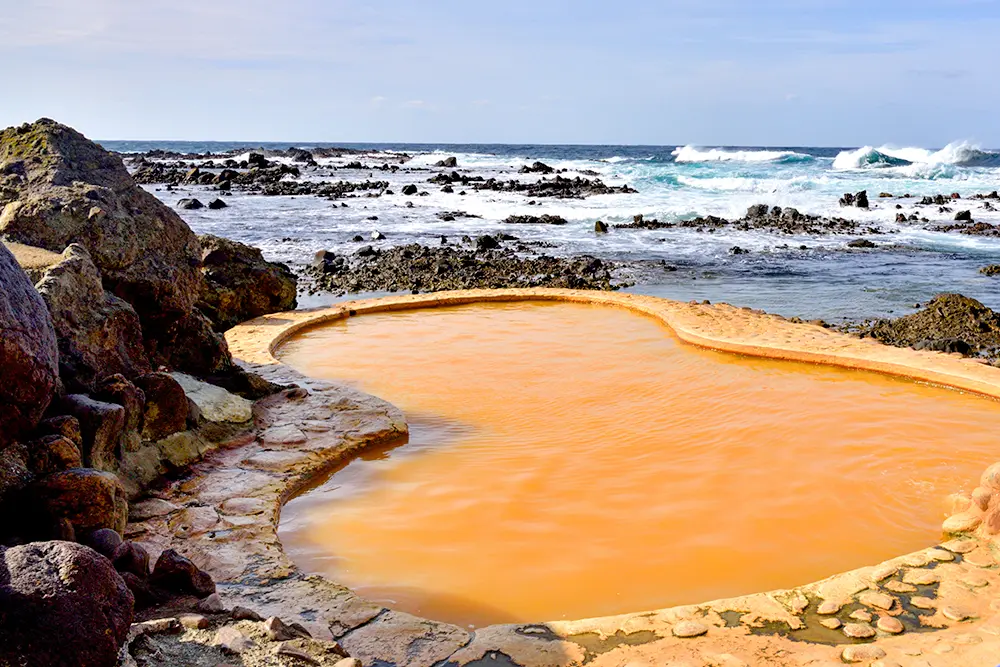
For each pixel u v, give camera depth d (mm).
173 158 83688
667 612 4723
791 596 4867
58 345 6086
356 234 24344
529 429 8047
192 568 4617
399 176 54625
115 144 183750
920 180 47281
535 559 5570
